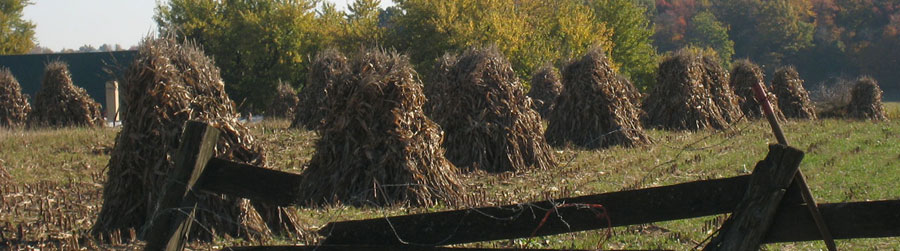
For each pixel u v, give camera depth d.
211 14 56.44
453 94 14.60
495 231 4.94
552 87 29.14
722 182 4.57
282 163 14.72
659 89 23.50
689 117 22.89
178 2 56.44
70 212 9.45
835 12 102.88
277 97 30.23
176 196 4.97
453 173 11.13
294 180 5.11
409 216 5.03
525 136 14.36
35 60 49.03
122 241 7.82
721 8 108.50
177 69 8.29
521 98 14.69
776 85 29.70
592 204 4.80
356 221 5.08
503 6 51.66
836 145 17.06
